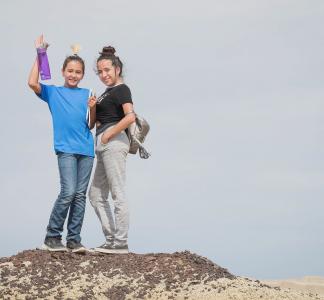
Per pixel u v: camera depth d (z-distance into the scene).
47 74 6.99
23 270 6.71
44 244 7.04
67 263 6.85
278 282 12.81
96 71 7.24
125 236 7.14
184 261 7.15
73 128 6.91
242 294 6.31
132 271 6.78
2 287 6.36
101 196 7.21
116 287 6.42
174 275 6.78
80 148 6.92
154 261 7.09
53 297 6.19
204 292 6.35
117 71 7.17
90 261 6.90
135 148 7.12
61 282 6.49
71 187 6.83
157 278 6.68
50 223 6.98
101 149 7.00
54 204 6.93
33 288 6.36
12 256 7.14
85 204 7.02
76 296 6.20
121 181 7.00
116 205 7.02
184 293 6.35
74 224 6.99
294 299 6.41
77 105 6.97
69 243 7.03
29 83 6.94
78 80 7.16
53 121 7.00
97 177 7.19
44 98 7.08
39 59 6.99
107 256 7.09
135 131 7.01
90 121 7.03
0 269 6.75
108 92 7.04
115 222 7.09
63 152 6.88
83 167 6.97
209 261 7.39
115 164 6.94
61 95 7.00
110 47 7.25
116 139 6.95
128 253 7.26
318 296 6.71
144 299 6.21
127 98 6.95
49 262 6.85
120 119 7.06
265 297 6.32
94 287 6.39
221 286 6.55
